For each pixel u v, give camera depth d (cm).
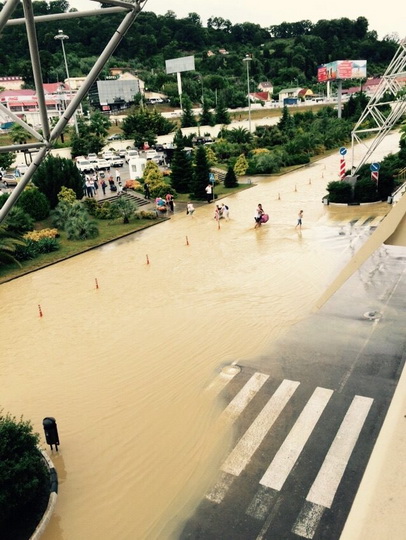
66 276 2436
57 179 3625
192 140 6825
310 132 6688
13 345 1742
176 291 2103
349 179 3459
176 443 1155
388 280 1988
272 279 2131
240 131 6588
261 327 1689
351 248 2447
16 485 916
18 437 995
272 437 1141
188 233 3059
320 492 963
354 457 1048
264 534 882
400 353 1440
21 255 2708
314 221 3059
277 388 1329
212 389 1354
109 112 10500
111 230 3222
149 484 1034
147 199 4056
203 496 988
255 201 3838
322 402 1248
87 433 1219
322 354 1474
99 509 979
